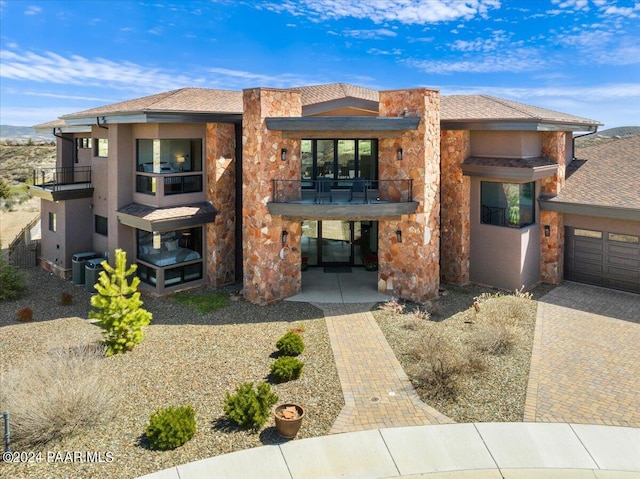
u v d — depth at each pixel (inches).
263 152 653.3
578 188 762.2
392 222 701.3
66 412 363.9
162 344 540.1
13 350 531.5
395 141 684.7
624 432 366.3
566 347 524.7
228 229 765.9
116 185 739.4
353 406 406.3
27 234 1072.8
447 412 396.5
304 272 846.5
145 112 641.0
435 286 705.0
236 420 366.3
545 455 339.6
